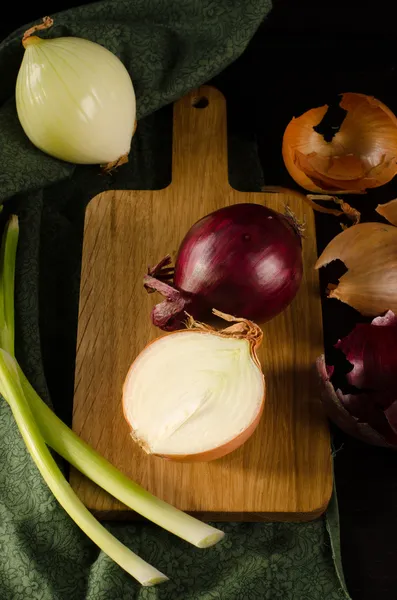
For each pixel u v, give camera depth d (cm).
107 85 66
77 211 73
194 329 61
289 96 78
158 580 59
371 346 64
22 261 69
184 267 62
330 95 78
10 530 62
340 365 69
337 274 71
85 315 67
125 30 72
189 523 60
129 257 69
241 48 72
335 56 78
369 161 72
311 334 67
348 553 63
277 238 62
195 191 71
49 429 62
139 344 67
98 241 69
